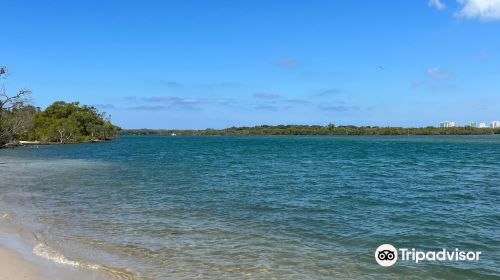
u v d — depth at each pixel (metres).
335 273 10.90
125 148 95.62
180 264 11.45
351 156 63.09
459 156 61.84
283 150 83.81
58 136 130.62
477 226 15.99
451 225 16.14
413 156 62.41
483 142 124.69
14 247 12.81
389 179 31.89
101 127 158.12
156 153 73.50
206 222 16.44
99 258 11.89
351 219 17.11
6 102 88.25
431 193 24.45
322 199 22.03
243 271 10.96
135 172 37.56
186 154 70.19
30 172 37.81
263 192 24.61
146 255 12.19
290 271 11.00
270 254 12.38
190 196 22.98
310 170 39.69
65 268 10.98
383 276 10.74
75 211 18.61
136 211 18.61
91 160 54.75
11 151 79.81
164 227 15.55
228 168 42.06
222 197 22.61
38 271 10.68
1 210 18.88
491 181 30.80
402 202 21.23
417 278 10.66
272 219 17.05
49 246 12.99
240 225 15.94
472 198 22.62
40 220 16.73
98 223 16.20
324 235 14.54
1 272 10.51
